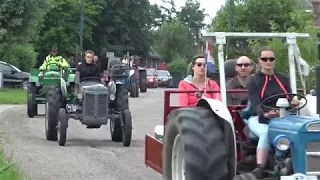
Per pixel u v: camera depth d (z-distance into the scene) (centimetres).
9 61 4547
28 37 3841
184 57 8762
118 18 7031
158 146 878
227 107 771
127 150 1363
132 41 7225
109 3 7044
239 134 800
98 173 1067
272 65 764
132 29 7212
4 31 3628
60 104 1494
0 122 1908
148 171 1094
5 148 1312
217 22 3462
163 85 6019
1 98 2939
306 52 1923
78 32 6128
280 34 790
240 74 928
